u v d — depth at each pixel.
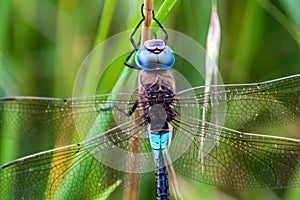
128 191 0.41
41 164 0.40
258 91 0.41
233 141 0.41
